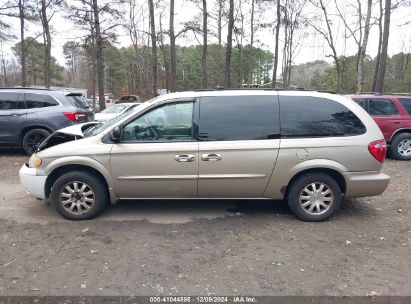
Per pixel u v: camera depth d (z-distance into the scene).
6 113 9.54
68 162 4.96
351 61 36.41
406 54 42.62
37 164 5.09
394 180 7.74
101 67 20.48
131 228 4.89
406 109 10.07
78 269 3.83
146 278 3.66
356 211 5.66
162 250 4.27
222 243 4.47
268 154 4.94
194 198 5.16
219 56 36.97
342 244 4.48
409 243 4.55
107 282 3.58
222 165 4.94
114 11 22.25
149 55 42.06
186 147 4.90
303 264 3.98
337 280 3.68
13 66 53.16
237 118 5.00
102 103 20.67
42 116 9.55
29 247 4.32
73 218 5.14
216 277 3.70
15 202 5.95
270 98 5.06
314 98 5.09
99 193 5.10
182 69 67.31
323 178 5.05
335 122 5.05
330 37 27.20
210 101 5.04
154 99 5.12
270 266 3.93
